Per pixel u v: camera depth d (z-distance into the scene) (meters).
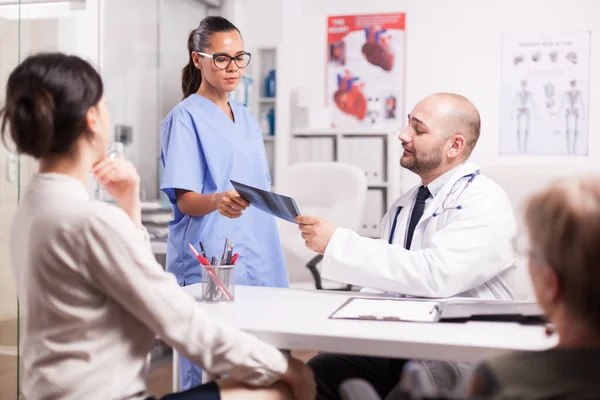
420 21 5.11
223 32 2.26
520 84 4.93
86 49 3.45
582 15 4.82
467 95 5.04
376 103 5.23
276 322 1.48
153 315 1.20
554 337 1.33
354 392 0.87
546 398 0.78
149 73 4.48
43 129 1.21
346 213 3.78
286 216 1.80
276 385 1.36
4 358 1.72
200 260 1.76
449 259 1.76
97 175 1.56
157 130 4.61
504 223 1.84
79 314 1.19
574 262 0.79
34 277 1.20
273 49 5.07
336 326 1.45
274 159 5.04
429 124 1.94
